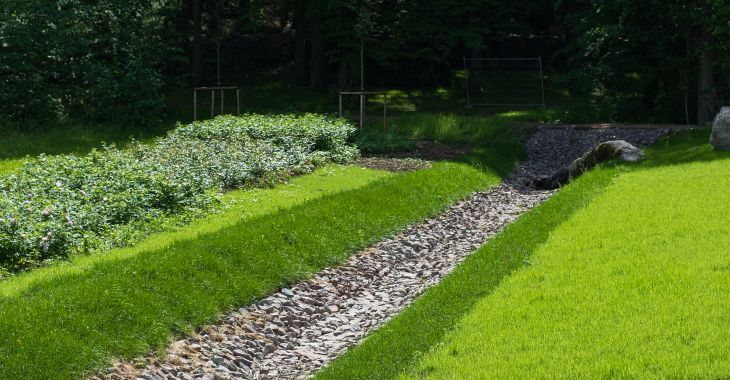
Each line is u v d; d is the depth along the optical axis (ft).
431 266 52.31
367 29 126.00
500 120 112.47
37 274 42.42
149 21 120.26
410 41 155.22
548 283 40.34
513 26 146.41
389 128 103.60
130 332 36.32
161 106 108.17
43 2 107.96
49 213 49.14
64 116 105.91
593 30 121.49
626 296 36.63
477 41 139.44
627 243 45.75
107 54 121.08
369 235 56.24
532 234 52.60
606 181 70.03
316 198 61.62
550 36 171.63
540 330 33.86
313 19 145.07
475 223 64.85
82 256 46.34
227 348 38.19
